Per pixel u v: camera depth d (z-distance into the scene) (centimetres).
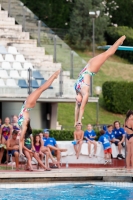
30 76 4516
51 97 4550
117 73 6531
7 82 4553
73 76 5003
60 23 7631
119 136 3881
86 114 5606
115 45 2320
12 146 3253
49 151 3312
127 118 3150
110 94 5766
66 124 5278
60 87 4628
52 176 2839
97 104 5441
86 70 2322
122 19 8056
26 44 5284
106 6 7956
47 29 5462
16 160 3184
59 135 4209
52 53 5262
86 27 7344
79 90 2306
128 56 7219
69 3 7844
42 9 7581
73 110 5653
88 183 2823
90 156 3728
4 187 2728
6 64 4856
